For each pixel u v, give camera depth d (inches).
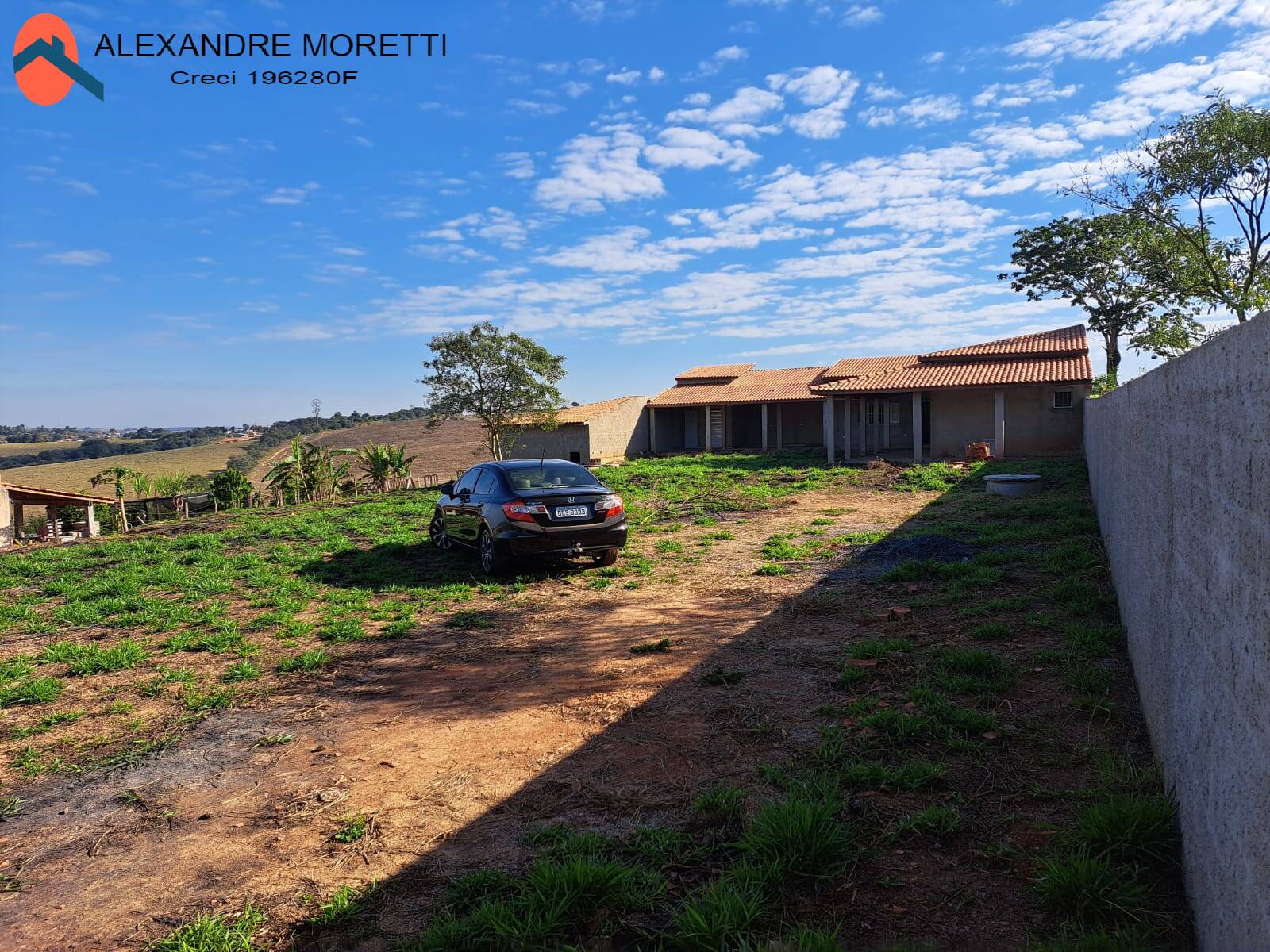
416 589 372.2
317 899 124.3
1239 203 850.1
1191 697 116.0
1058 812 136.9
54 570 502.0
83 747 196.5
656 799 151.8
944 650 228.4
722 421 1557.6
